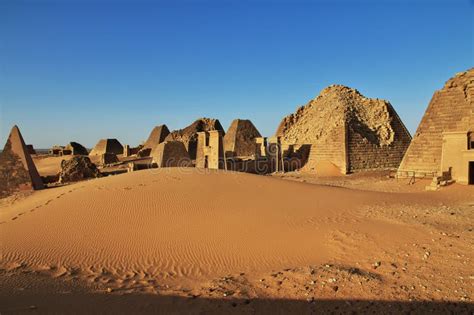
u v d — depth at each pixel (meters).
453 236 12.93
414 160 37.69
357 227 15.09
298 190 25.03
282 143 63.22
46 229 17.02
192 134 69.25
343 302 8.86
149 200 20.80
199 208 19.58
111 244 14.91
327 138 53.72
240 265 12.34
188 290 10.35
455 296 8.71
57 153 96.75
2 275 11.77
